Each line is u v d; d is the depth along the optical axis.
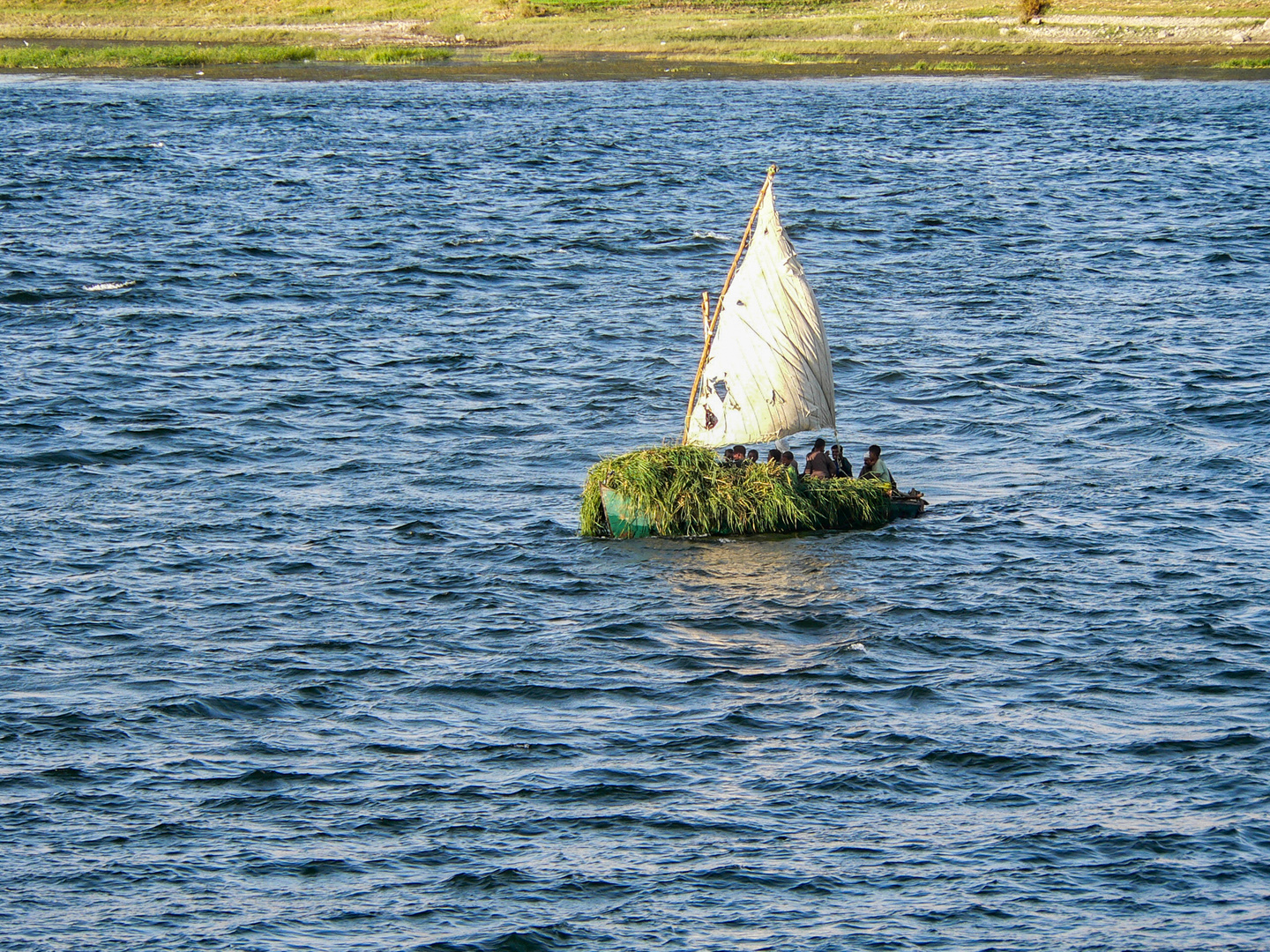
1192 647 47.50
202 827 37.34
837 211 132.75
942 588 52.25
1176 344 87.19
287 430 71.88
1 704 43.50
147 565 54.72
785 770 40.12
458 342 88.69
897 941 32.88
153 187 141.62
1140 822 37.44
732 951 32.53
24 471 65.38
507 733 42.22
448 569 54.41
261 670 46.06
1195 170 154.88
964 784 39.47
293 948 32.56
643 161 161.75
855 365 83.25
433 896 34.62
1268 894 34.56
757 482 57.78
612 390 78.94
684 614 50.09
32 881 34.94
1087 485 63.97
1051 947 32.59
